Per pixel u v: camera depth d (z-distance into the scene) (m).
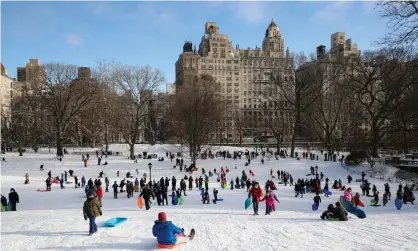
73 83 73.81
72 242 13.74
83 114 81.62
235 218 20.53
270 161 65.94
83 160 66.94
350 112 75.62
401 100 56.75
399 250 12.05
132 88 80.25
